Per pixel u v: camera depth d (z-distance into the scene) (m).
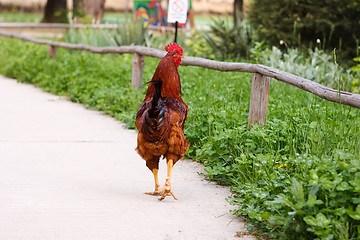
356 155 6.20
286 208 5.59
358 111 10.19
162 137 6.51
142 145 6.71
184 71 16.45
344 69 16.86
